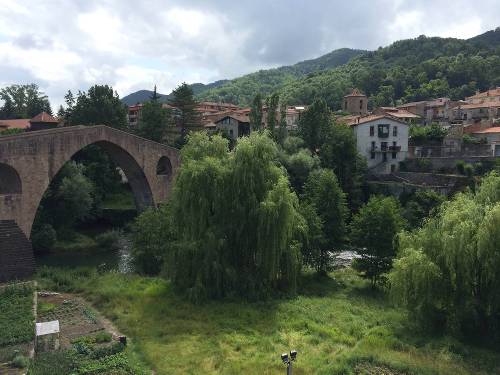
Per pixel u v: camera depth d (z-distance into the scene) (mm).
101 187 72562
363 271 44469
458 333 28094
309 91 164125
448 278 28641
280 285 37531
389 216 41594
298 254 36875
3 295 33969
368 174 74938
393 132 77938
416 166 75250
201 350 25922
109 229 66688
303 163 67500
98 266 48562
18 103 118062
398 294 29234
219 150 38469
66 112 87938
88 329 28141
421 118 107750
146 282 38562
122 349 25172
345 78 184875
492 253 26891
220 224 35281
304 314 32469
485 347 27047
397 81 155375
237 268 36000
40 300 33531
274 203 34219
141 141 60031
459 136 78625
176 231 37281
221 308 32531
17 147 43875
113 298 33906
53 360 22812
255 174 35906
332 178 47469
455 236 27766
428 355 25125
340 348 26781
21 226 44500
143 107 84750
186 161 37781
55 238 55406
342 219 46469
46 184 46969
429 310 28328
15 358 22594
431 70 155000
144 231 43219
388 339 27328
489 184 31219
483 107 99312
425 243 29922
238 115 102688
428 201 59875
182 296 34500
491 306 27406
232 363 24266
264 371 23234
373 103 143000
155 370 23562
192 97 89438
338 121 87625
